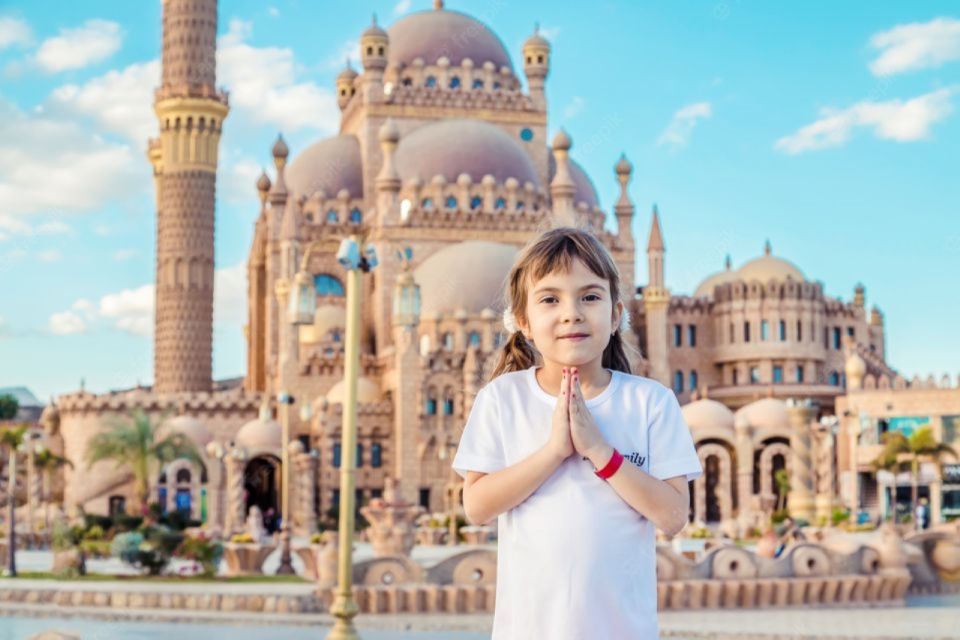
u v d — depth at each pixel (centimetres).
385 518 4544
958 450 9525
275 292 11269
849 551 3778
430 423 9888
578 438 542
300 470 8544
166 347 11188
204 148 11388
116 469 9506
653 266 11462
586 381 592
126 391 10806
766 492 10019
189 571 4400
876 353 12038
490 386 597
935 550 4147
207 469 9681
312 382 10375
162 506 9675
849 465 9956
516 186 11188
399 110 11756
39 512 8412
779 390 11662
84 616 3353
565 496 550
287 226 10600
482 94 11925
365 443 10019
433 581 3509
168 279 11250
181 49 11494
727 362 12106
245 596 3434
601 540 543
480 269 10500
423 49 12138
